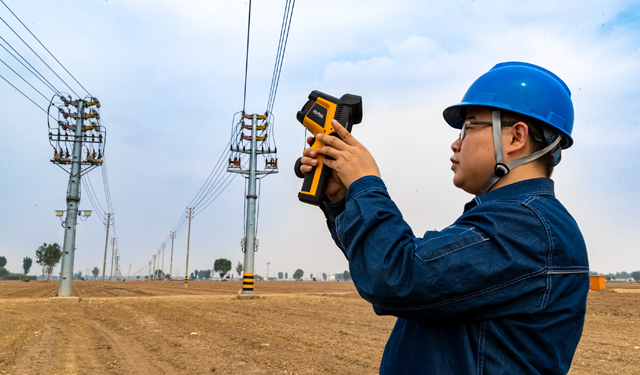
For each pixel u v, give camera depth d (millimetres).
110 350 6945
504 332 857
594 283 28453
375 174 1030
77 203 21609
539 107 1035
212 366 5793
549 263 852
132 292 33469
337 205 1104
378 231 909
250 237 22125
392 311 895
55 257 139750
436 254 840
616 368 5977
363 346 7367
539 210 892
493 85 1088
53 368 5703
